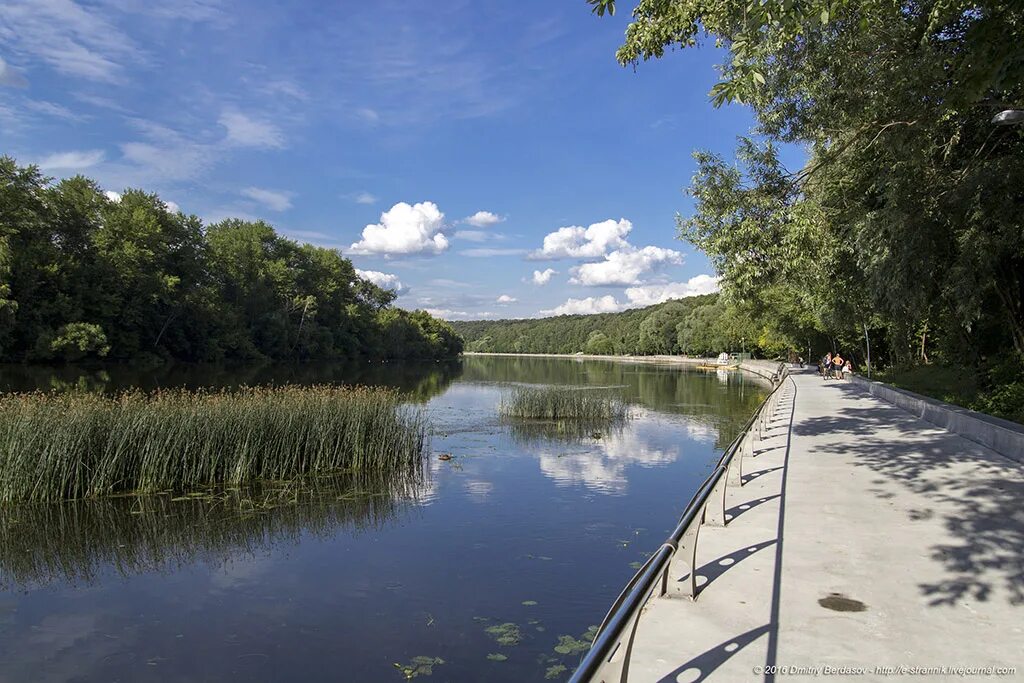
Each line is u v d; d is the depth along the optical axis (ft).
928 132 32.86
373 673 21.01
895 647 13.07
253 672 21.31
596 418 90.38
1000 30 20.40
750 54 21.98
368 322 312.09
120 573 32.04
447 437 75.56
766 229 37.27
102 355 156.15
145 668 21.80
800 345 214.48
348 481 52.03
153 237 180.24
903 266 39.83
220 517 42.27
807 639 13.51
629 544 34.24
